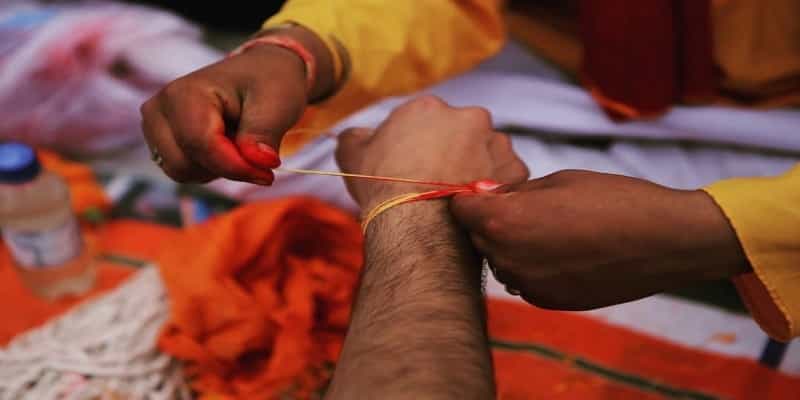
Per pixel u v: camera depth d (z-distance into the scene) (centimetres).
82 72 140
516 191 70
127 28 146
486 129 88
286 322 97
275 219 104
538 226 64
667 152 127
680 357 101
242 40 156
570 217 63
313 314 104
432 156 83
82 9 153
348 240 110
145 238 125
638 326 106
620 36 121
